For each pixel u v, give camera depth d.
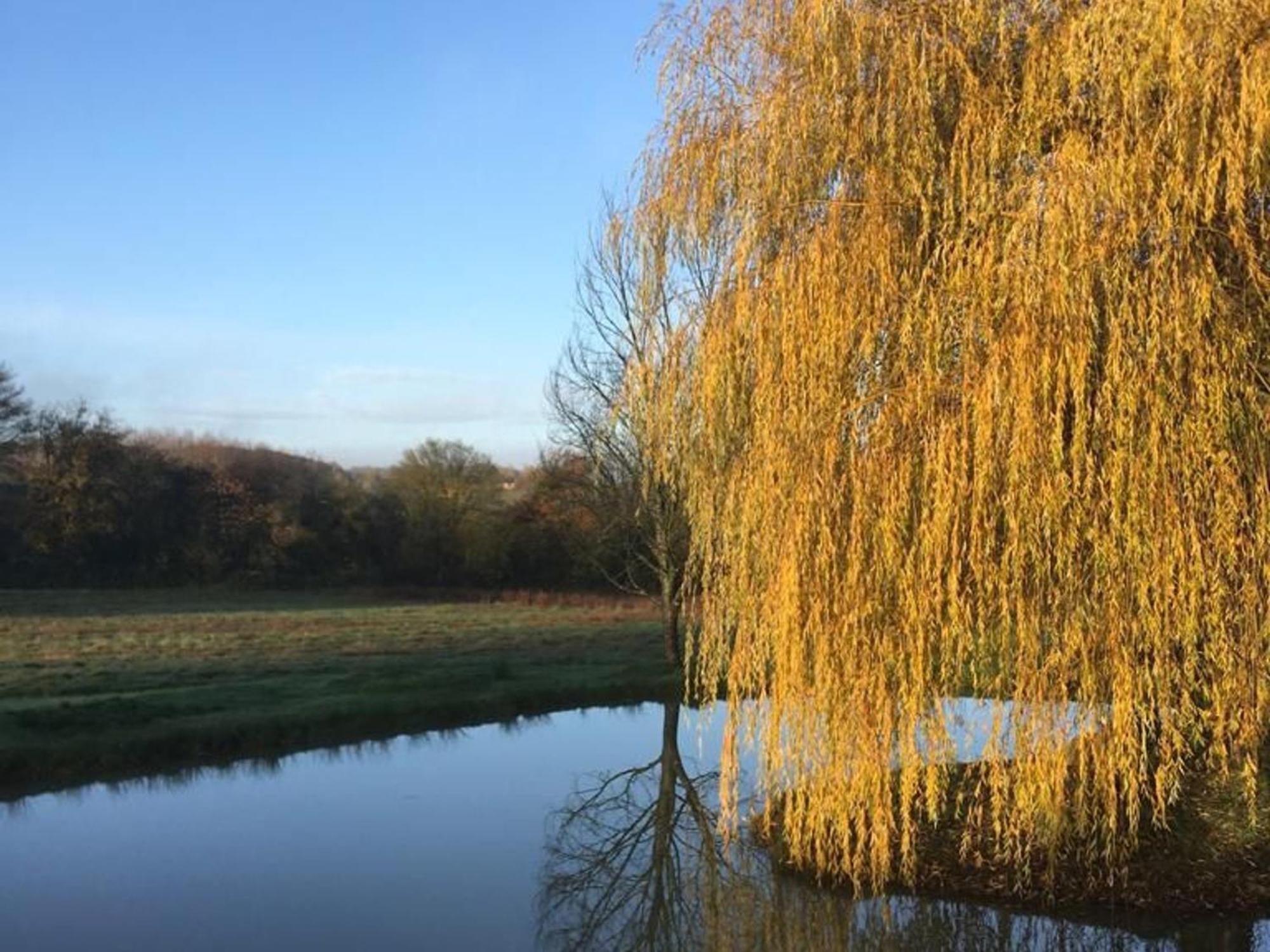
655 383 9.25
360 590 43.72
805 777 8.25
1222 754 7.42
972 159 7.58
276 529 44.94
